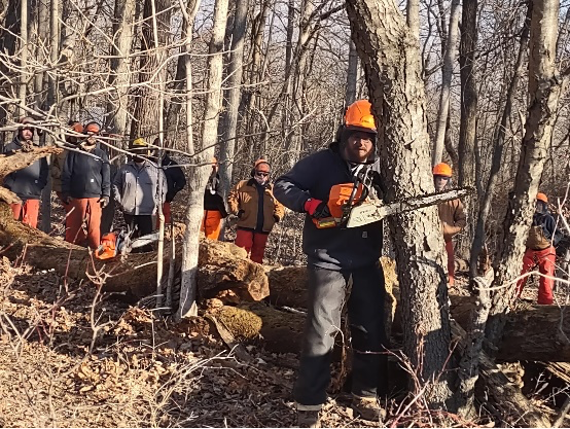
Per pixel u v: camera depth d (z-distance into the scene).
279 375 4.71
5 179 9.09
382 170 4.07
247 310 5.40
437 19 15.44
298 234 14.66
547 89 3.86
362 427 3.97
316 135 14.48
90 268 6.68
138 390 4.30
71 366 4.64
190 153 5.32
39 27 11.89
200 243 5.87
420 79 3.96
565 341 4.04
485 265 4.00
